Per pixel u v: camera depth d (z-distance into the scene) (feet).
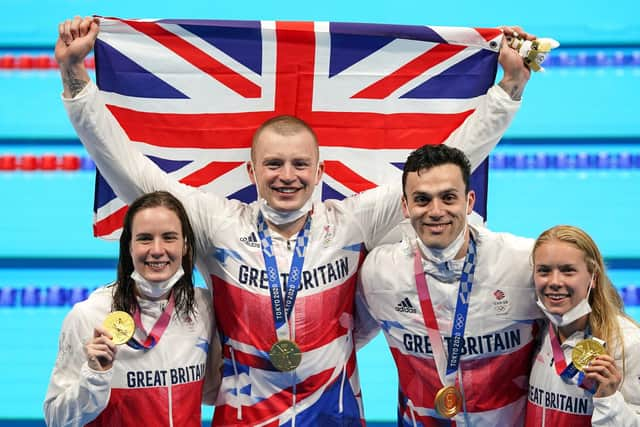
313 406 31.30
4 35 83.05
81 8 86.69
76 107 32.55
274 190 31.19
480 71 36.09
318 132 36.55
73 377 30.55
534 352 31.86
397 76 36.27
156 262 30.01
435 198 29.73
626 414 28.25
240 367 31.58
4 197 66.74
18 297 59.06
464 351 31.30
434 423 32.01
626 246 59.98
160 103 35.68
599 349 28.78
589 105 74.74
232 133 36.09
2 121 73.51
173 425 30.50
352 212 32.78
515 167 70.95
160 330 30.71
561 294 29.43
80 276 60.70
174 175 36.11
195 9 82.48
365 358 54.49
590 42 80.28
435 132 36.60
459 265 31.04
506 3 84.89
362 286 32.65
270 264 31.53
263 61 35.81
